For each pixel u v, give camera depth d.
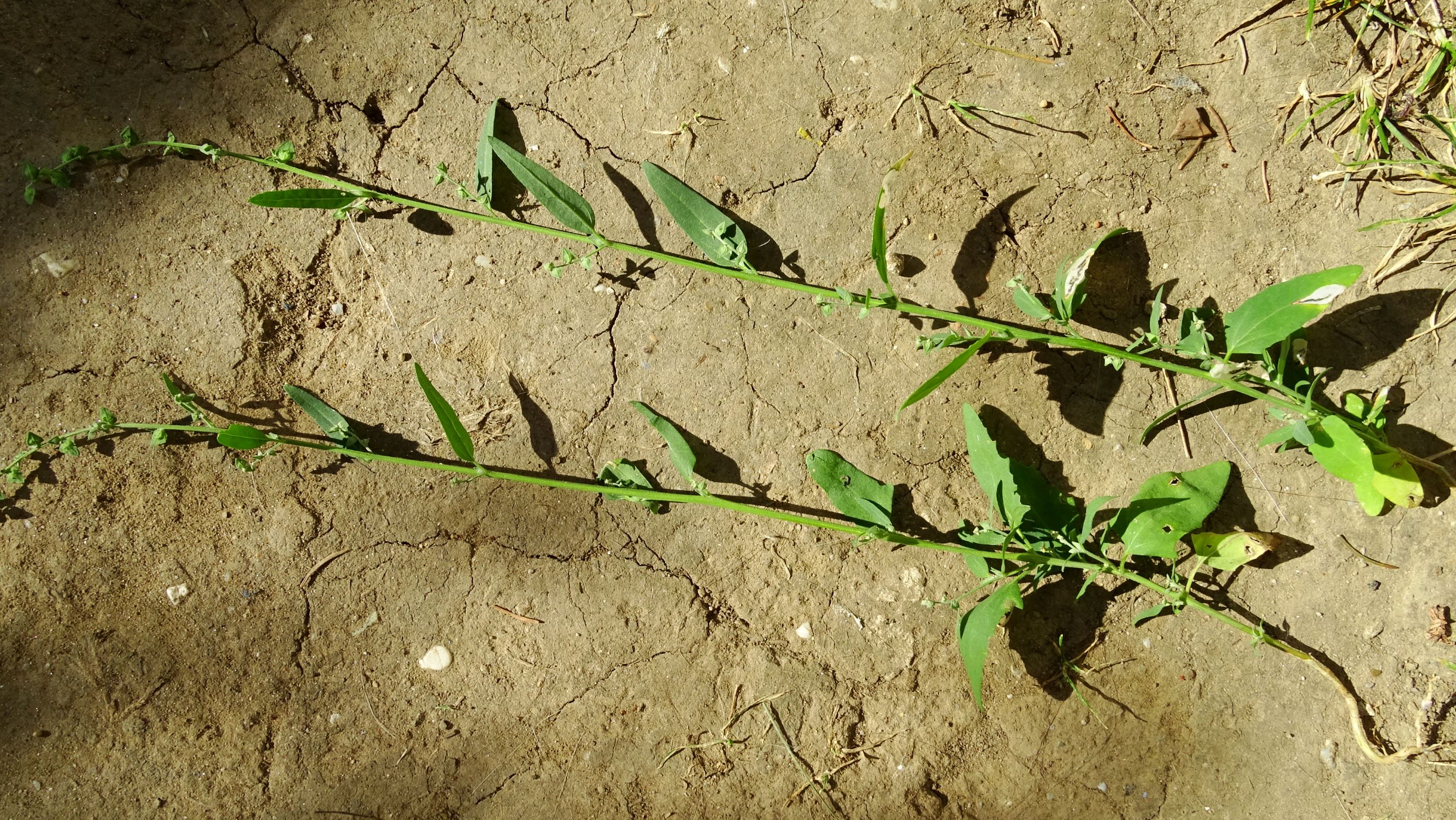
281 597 2.19
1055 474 2.19
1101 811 2.18
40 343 2.17
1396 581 2.14
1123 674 2.19
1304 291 1.91
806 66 2.21
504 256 2.21
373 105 2.22
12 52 2.16
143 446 2.18
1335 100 2.15
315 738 2.18
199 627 2.18
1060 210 2.20
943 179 2.20
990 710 2.19
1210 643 2.18
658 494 2.09
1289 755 2.15
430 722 2.19
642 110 2.22
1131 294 2.18
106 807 2.15
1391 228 2.13
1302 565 2.16
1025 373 2.19
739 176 2.21
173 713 2.17
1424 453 2.12
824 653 2.20
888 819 2.18
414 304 2.22
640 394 2.22
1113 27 2.19
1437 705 2.12
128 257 2.18
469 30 2.21
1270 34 2.17
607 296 2.21
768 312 2.21
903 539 2.07
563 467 2.22
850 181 2.21
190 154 2.19
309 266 2.21
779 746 2.19
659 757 2.19
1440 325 2.12
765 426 2.22
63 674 2.16
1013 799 2.19
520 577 2.21
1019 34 2.20
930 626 2.19
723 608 2.21
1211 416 2.18
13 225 2.16
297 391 2.12
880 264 1.87
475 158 2.21
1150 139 2.19
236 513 2.19
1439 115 2.14
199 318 2.19
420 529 2.21
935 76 2.21
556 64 2.22
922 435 2.21
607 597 2.21
